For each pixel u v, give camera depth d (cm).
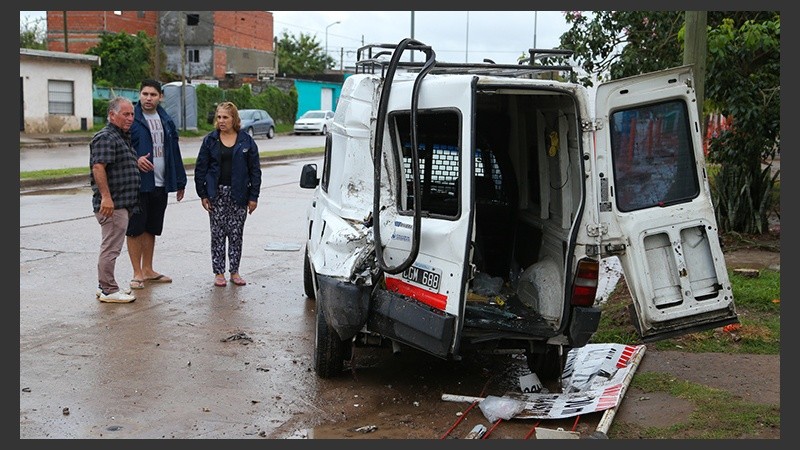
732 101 1153
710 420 570
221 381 651
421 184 632
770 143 1233
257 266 1091
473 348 613
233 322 821
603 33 1266
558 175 656
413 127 572
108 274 872
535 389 648
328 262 627
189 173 2325
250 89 5053
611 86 587
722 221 1260
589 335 599
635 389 638
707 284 608
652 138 596
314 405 607
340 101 718
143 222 938
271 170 2489
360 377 671
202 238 1266
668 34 1219
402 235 605
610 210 593
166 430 551
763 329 780
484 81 568
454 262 568
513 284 735
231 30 6481
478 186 753
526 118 723
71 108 3700
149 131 934
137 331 778
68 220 1390
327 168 768
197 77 6091
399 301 593
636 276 596
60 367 671
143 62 5278
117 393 618
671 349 746
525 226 732
